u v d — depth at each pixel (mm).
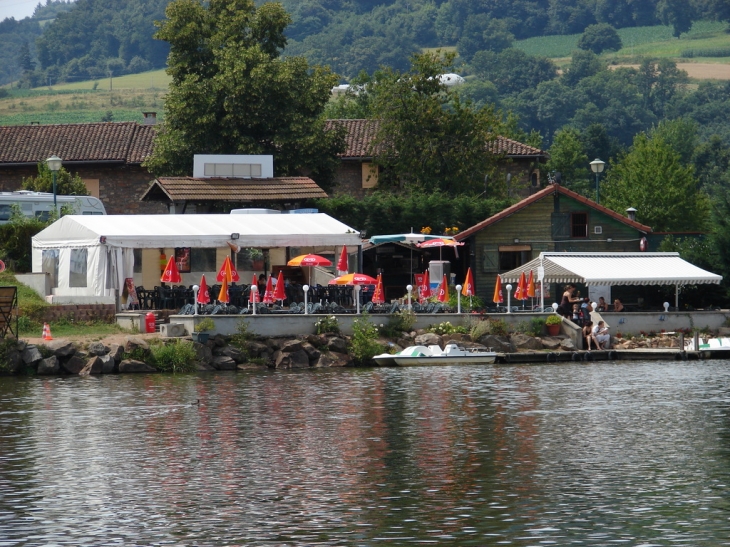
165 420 35156
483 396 40500
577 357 53812
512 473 27594
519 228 68000
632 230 69125
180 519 23531
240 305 53219
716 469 27953
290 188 69562
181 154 76125
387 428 33750
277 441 31703
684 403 38812
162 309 53250
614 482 26609
